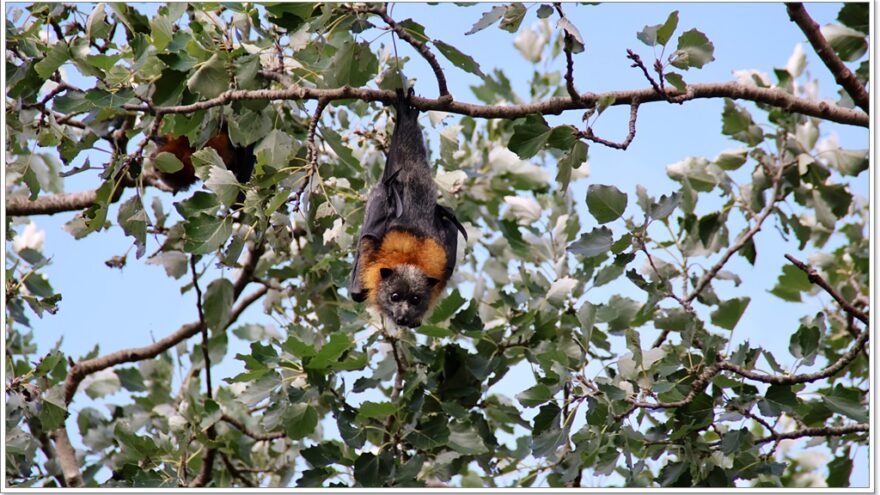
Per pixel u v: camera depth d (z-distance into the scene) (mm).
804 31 12484
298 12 10984
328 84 11875
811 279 10922
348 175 14617
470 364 12180
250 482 14414
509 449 12867
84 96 10953
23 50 11523
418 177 13367
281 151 11547
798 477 13805
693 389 10320
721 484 10445
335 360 11227
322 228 12969
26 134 12188
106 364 15562
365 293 13438
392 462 11102
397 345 12930
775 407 10062
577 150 10953
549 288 13273
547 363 10828
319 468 11297
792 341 10516
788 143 14336
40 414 11609
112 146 12852
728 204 14227
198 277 13641
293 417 11547
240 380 11383
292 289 14555
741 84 12398
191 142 12938
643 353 11188
